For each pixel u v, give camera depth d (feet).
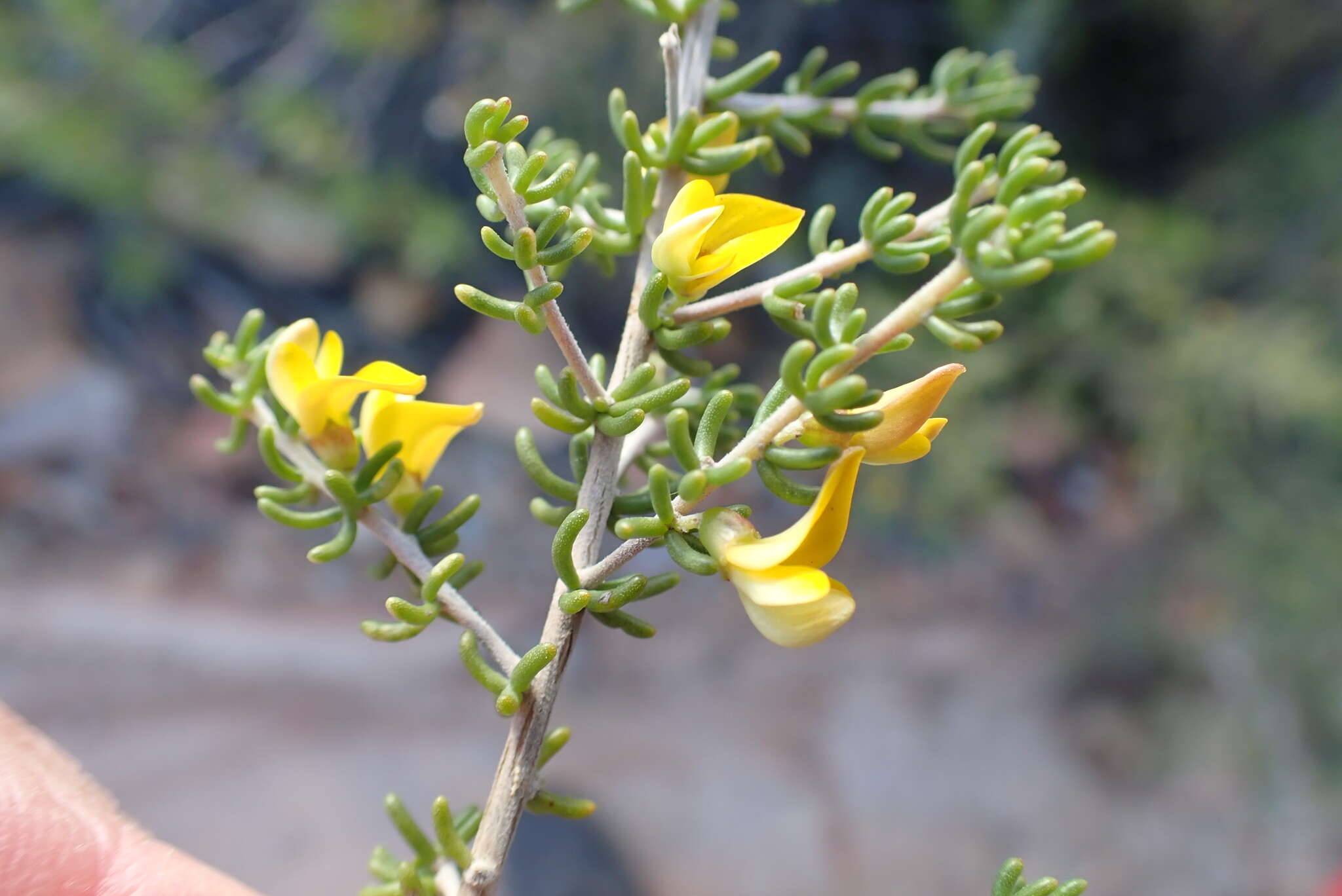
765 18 1.62
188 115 1.72
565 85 1.59
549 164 0.47
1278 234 1.93
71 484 1.46
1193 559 1.69
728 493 1.52
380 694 1.30
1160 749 1.40
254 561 1.44
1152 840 1.29
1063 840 1.28
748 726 1.36
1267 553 1.68
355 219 1.70
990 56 1.72
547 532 1.53
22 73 1.67
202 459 1.54
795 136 0.51
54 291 1.65
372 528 0.43
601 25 1.54
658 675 1.42
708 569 0.38
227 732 1.22
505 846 0.41
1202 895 1.22
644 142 0.43
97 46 1.64
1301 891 1.24
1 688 1.22
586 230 0.39
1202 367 1.77
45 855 0.49
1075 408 1.83
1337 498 1.73
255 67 1.81
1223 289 1.95
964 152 0.41
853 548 1.68
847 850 1.21
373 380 0.41
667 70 0.43
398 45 1.69
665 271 0.40
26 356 1.56
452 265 1.71
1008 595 1.62
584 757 1.27
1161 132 1.97
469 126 0.37
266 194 1.75
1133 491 1.78
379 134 1.77
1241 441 1.78
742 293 0.41
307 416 0.42
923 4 1.68
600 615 0.41
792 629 0.38
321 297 1.71
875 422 0.38
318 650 1.34
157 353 1.63
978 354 1.75
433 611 0.41
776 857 1.19
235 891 0.52
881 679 1.46
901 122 0.51
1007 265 0.38
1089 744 1.40
